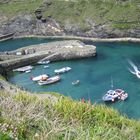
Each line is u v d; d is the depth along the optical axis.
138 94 114.81
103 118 16.45
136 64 151.88
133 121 17.52
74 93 124.56
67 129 12.46
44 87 134.50
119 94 112.69
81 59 172.00
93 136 11.81
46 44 193.75
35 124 12.84
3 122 12.36
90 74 144.25
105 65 155.88
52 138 11.75
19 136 11.86
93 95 119.31
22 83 144.38
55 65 169.38
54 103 16.80
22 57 173.38
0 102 14.40
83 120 15.80
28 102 15.61
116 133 12.92
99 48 193.88
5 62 166.75
